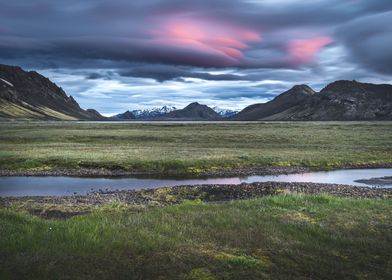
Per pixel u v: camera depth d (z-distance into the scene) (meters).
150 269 10.47
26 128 161.88
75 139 95.50
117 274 10.03
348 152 67.81
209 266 10.93
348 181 43.06
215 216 18.12
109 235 13.73
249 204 21.69
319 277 10.57
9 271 9.94
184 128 168.00
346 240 14.09
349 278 10.49
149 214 18.50
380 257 12.34
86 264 10.62
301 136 106.31
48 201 27.81
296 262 11.72
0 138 93.00
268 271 10.80
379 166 56.09
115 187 38.41
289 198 23.34
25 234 13.43
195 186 35.50
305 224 16.56
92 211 23.47
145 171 49.81
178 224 16.27
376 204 21.89
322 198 23.27
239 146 80.56
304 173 49.91
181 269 10.61
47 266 10.34
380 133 119.75
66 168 50.69
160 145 82.38
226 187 35.09
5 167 50.47
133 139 97.94
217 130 146.62
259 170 51.53
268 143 88.12
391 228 16.23
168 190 33.75
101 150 68.25
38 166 51.25
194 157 58.03
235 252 12.55
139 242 13.02
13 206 25.16
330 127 165.75
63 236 13.28
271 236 14.53
